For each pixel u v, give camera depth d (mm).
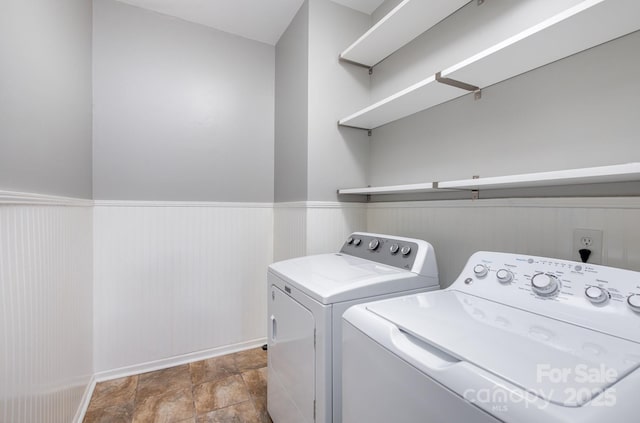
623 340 653
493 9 1367
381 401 736
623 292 739
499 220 1322
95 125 1905
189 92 2191
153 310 2074
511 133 1289
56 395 1229
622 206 959
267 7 2051
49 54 1218
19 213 947
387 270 1321
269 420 1573
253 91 2428
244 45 2393
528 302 867
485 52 1098
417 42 1779
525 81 1235
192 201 2207
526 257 977
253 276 2420
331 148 2020
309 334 1116
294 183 2127
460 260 1496
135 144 2020
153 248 2074
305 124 1966
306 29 1956
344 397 904
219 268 2295
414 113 1791
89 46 1829
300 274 1300
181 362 2154
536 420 441
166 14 2115
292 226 2135
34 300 1040
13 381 895
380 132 2080
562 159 1116
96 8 1913
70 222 1435
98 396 1761
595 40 993
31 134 1041
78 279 1563
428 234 1681
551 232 1145
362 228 2148
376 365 754
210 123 2266
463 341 652
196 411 1644
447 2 1480
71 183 1483
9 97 899
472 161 1458
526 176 985
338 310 1049
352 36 2086
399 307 879
